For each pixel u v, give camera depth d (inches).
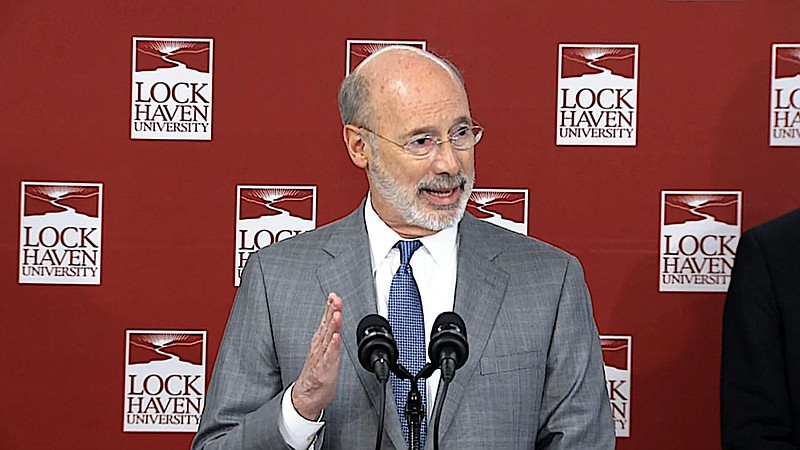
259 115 315.9
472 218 235.1
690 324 318.0
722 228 316.5
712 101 315.0
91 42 313.9
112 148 315.0
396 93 209.9
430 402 211.5
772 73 314.0
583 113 315.6
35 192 314.3
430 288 220.5
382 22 315.0
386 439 208.2
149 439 318.3
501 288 221.3
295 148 316.5
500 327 217.3
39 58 313.3
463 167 209.5
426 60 214.7
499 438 211.2
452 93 209.6
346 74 315.9
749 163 315.0
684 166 315.6
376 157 212.8
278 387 221.5
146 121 315.0
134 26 314.3
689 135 315.3
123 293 316.5
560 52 315.3
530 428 214.5
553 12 315.0
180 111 315.6
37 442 316.2
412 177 209.0
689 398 318.3
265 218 317.4
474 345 214.5
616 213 316.8
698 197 315.9
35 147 313.9
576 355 219.1
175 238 316.5
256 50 315.0
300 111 315.9
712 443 318.7
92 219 315.6
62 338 315.9
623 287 317.4
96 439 317.1
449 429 209.9
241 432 205.6
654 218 316.5
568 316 221.3
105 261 315.9
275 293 223.5
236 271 317.4
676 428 318.7
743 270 276.2
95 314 316.5
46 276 315.3
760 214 315.6
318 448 204.7
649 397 318.3
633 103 315.0
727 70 314.5
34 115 313.7
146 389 317.7
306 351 216.8
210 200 316.5
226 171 316.2
